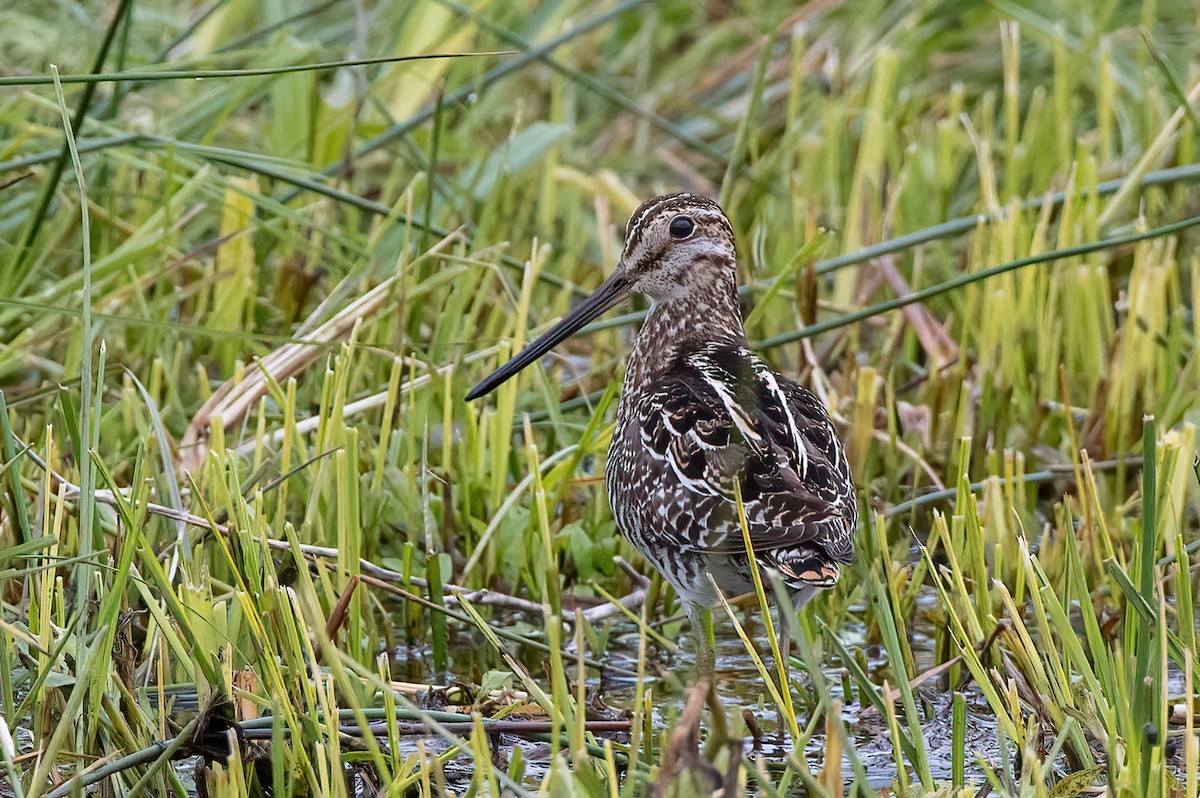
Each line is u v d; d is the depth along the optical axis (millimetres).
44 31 14141
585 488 10852
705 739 8039
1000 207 13641
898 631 8633
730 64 17281
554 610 9180
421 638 9555
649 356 9906
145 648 7727
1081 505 10148
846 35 17172
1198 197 14609
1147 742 6242
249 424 10609
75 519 8820
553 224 14852
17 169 11648
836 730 6180
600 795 6102
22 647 7582
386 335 11625
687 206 9773
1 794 6715
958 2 16938
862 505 9883
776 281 10914
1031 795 6680
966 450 9039
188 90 14422
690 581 8328
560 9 16578
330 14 16062
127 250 11484
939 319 13469
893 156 14773
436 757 6715
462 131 15055
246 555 7824
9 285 11156
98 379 8180
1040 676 7492
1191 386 11648
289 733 6961
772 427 8156
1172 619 9055
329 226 13156
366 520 9852
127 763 6664
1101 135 14797
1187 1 17094
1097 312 12156
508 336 11727
